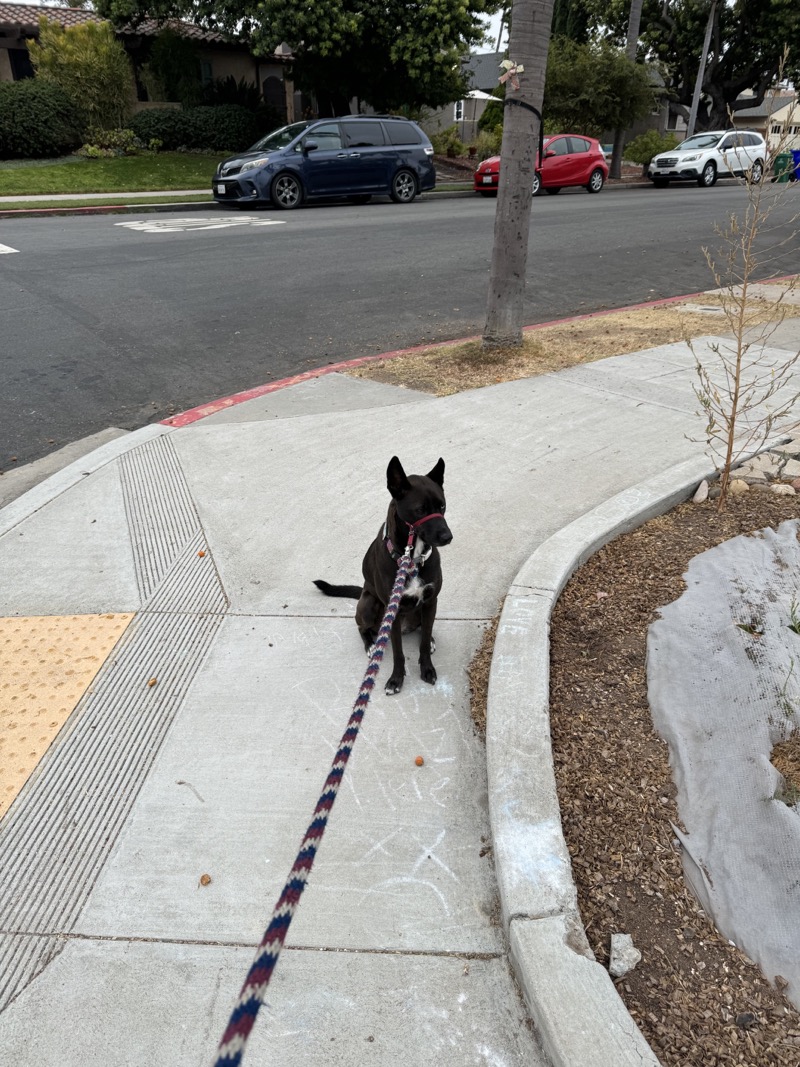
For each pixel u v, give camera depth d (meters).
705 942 2.37
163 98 30.58
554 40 31.38
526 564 4.19
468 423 6.39
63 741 3.33
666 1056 2.07
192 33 30.86
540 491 5.23
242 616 4.16
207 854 2.80
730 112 4.93
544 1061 2.15
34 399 7.23
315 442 6.12
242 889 2.67
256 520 5.05
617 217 17.98
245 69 32.97
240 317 9.76
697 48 36.81
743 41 36.34
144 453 6.04
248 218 17.62
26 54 29.78
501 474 5.50
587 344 8.57
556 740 3.14
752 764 2.84
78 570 4.60
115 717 3.46
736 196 22.89
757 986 2.24
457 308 10.29
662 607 3.88
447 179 29.23
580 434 6.11
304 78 27.23
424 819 2.92
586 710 3.30
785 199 20.30
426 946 2.47
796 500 4.90
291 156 19.11
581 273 12.64
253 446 6.10
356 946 2.47
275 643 3.94
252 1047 2.20
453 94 28.17
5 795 3.06
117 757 3.24
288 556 4.66
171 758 3.24
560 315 10.35
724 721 3.09
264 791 3.07
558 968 2.21
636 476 5.38
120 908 2.62
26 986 2.38
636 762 3.03
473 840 2.84
